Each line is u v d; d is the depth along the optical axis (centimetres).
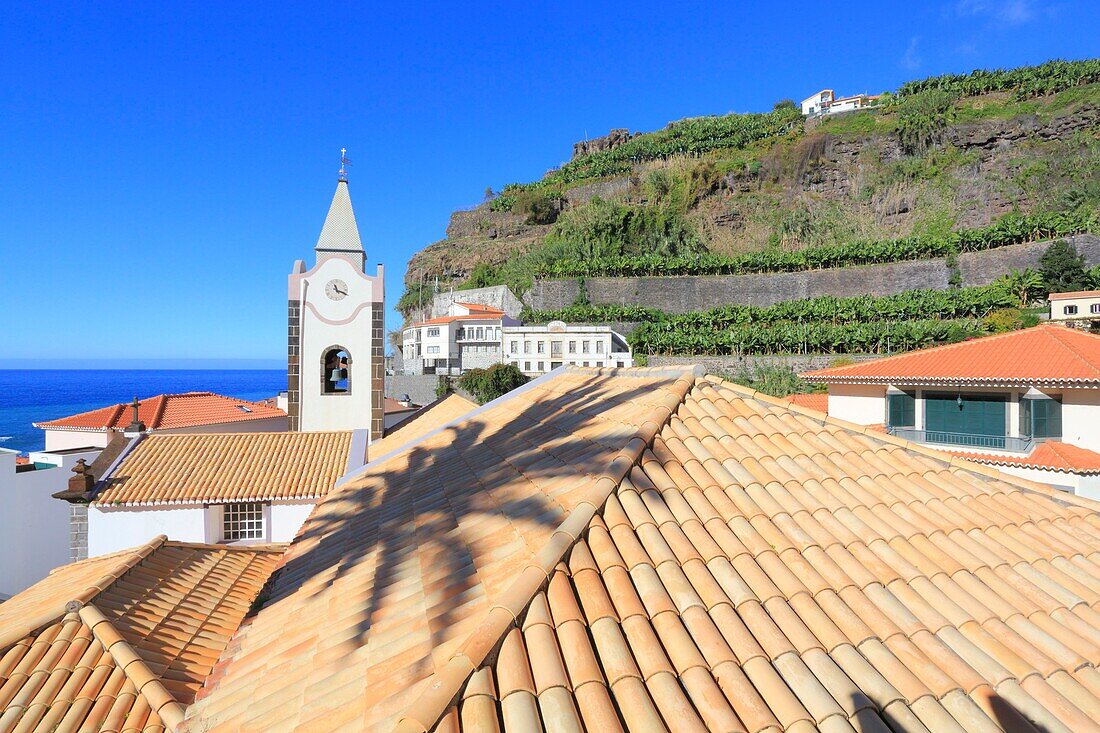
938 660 439
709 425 734
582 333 6381
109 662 755
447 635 427
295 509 1655
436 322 7181
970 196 8419
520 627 410
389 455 1274
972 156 8744
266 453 1805
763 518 572
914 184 8944
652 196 10819
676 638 405
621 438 709
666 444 671
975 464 729
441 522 705
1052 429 2033
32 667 741
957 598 519
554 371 1408
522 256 10100
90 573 1057
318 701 413
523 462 805
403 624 483
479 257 10719
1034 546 614
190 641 850
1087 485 1839
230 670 550
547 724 336
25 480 2183
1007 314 5344
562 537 481
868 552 558
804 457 700
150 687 704
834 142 9875
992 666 444
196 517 1608
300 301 1981
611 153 12988
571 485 624
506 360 6406
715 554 498
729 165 10462
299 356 1984
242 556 1183
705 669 385
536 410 1105
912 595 510
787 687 381
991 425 2139
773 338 6047
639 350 6525
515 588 429
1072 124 8400
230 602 999
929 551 578
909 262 6631
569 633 399
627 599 432
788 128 11800
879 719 376
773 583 486
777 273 7231
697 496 583
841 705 376
